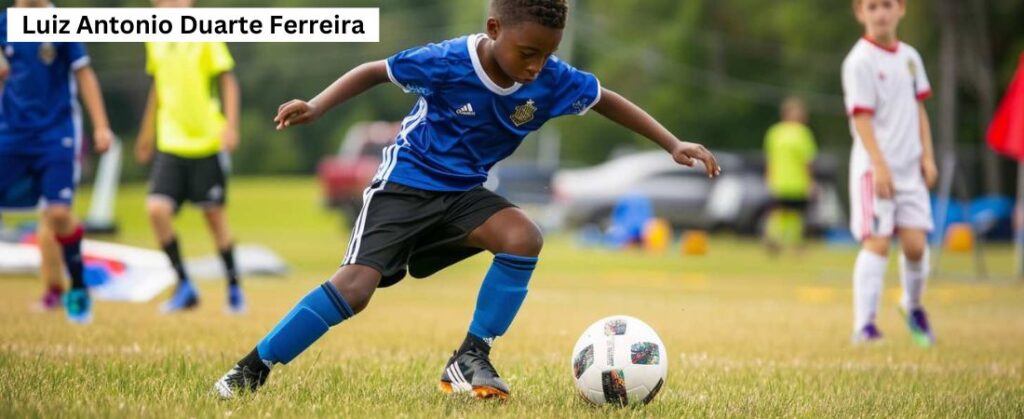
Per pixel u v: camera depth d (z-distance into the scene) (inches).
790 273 797.9
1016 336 395.5
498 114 217.2
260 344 214.1
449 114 216.4
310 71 2854.3
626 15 2294.5
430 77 213.8
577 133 2331.4
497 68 213.3
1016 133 650.2
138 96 2753.4
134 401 201.3
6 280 588.7
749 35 2181.3
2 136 366.6
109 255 544.7
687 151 224.2
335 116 2935.5
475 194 221.0
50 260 420.2
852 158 372.5
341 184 1408.7
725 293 612.7
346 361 280.2
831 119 2053.4
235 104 438.3
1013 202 1614.2
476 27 2674.7
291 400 209.0
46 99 369.7
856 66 362.0
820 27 2031.3
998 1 1667.1
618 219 1191.6
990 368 299.6
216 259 680.4
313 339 212.4
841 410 220.8
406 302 524.1
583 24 2316.7
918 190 364.2
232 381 212.2
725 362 299.3
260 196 1866.4
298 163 2928.2
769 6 2130.9
